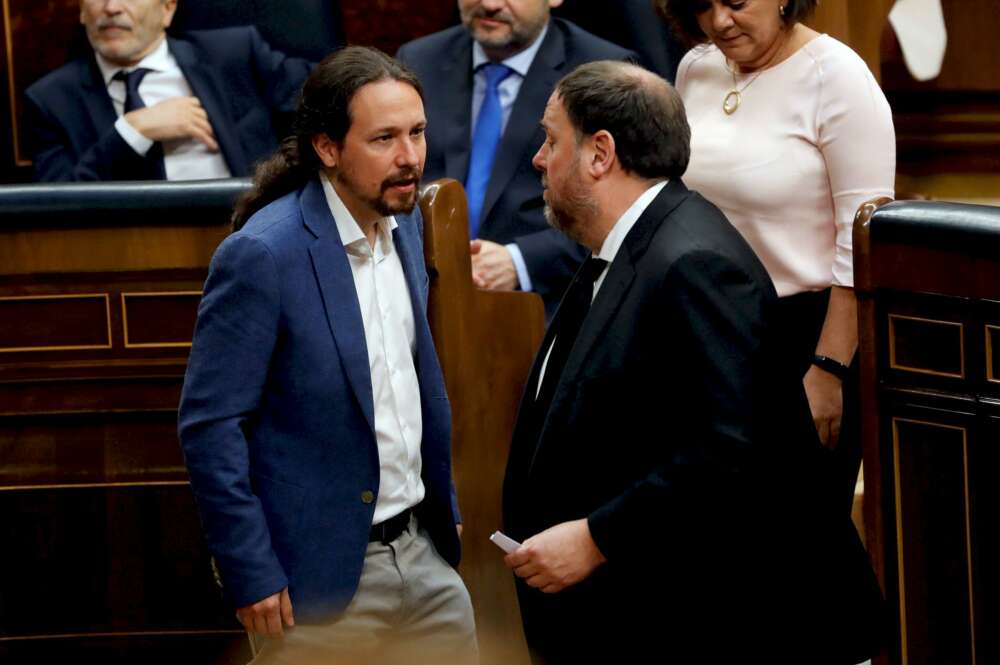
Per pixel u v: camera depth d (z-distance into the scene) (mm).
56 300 13969
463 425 13414
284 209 10398
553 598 10383
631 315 9875
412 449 10781
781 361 9883
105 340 13992
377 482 10453
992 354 10703
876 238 11398
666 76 17469
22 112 20016
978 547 10898
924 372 11211
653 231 10016
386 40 19359
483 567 13781
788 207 12242
